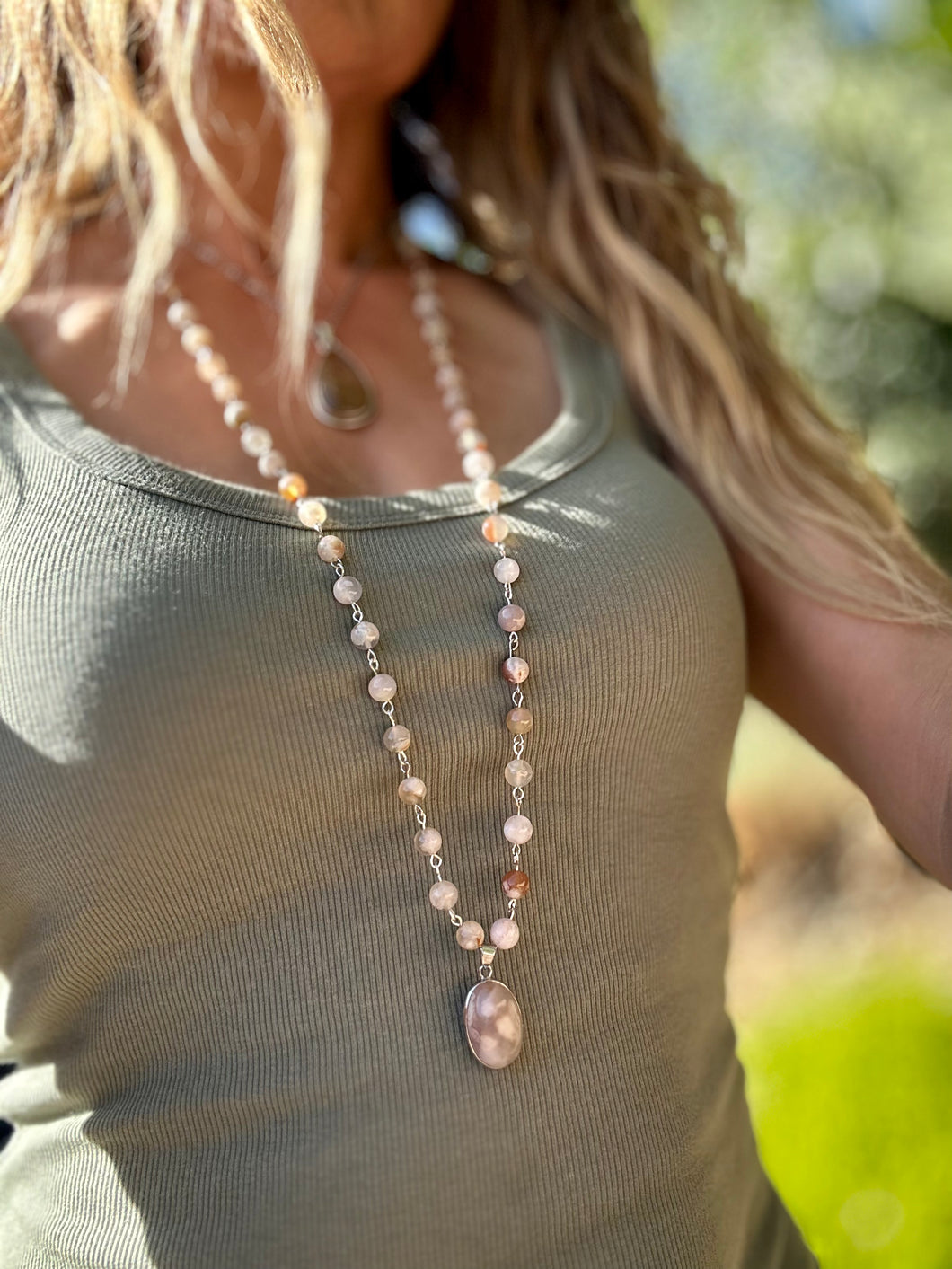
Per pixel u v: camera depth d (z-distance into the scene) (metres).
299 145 0.58
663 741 0.50
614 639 0.49
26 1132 0.50
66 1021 0.48
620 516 0.52
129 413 0.53
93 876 0.45
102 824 0.45
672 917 0.50
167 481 0.48
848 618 0.55
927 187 1.42
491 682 0.48
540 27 0.66
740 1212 0.50
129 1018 0.46
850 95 1.41
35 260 0.56
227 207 0.59
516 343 0.63
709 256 0.63
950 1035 1.00
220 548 0.47
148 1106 0.46
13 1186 0.49
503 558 0.49
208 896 0.46
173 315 0.57
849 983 1.23
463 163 0.71
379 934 0.47
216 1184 0.45
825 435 0.61
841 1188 0.90
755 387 0.61
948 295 1.47
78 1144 0.47
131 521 0.47
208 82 0.58
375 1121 0.45
